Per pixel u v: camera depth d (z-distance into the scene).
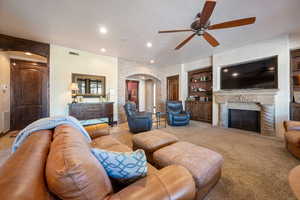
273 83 3.42
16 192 0.46
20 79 4.05
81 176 0.60
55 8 2.18
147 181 0.80
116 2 2.04
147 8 2.18
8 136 3.37
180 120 4.54
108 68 4.83
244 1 2.02
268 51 3.40
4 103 3.54
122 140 3.16
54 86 3.79
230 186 1.50
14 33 3.04
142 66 5.87
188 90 6.07
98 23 2.63
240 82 4.07
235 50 4.04
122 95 5.23
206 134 3.55
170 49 4.10
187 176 0.87
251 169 1.84
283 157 2.18
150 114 4.12
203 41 3.50
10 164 0.61
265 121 3.45
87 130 2.08
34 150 0.80
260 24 2.68
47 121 1.40
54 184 0.57
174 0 2.00
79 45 3.78
